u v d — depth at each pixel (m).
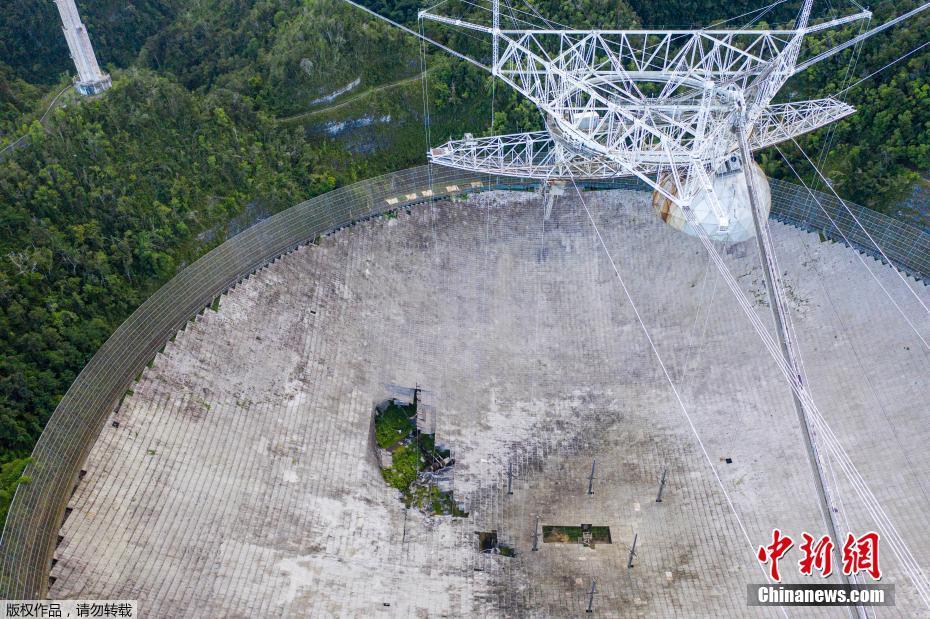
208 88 106.25
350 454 73.88
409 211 93.56
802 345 79.75
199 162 90.25
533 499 74.75
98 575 57.12
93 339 72.88
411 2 114.38
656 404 80.94
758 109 77.94
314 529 66.38
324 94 102.12
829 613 60.72
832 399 75.19
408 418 81.56
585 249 91.94
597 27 109.69
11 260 73.38
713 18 113.94
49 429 64.50
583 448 78.69
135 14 117.75
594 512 73.50
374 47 104.81
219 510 63.56
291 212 89.38
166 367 69.88
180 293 78.19
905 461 68.25
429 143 102.62
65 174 80.81
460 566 68.69
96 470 61.34
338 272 86.44
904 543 63.47
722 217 71.50
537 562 69.56
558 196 94.56
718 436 76.75
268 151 95.25
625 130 79.81
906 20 97.62
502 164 90.00
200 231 85.81
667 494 73.94
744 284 84.81
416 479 75.94
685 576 67.06
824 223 85.62
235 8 115.00
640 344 85.12
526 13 110.06
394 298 87.38
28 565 57.00
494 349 86.12
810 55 101.25
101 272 76.94
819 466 58.81
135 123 88.44
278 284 82.12
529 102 103.62
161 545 59.84
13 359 68.25
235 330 76.12
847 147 92.69
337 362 79.62
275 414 72.50
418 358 84.06
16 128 91.69
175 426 66.81
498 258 92.38
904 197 87.19
